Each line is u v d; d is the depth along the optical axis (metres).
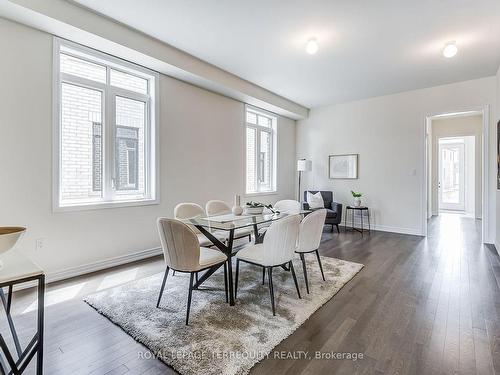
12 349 1.76
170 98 4.01
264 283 2.83
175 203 4.12
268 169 6.30
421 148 5.21
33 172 2.75
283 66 4.16
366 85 5.00
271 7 2.70
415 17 2.84
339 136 6.21
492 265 3.44
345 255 3.88
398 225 5.46
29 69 2.71
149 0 2.61
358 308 2.33
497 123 4.16
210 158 4.67
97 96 3.33
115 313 2.19
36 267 1.27
